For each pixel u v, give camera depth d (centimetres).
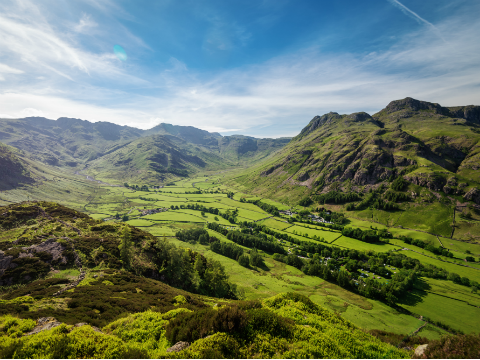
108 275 5247
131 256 6538
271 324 2027
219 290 7162
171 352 1730
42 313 2659
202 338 1875
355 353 1823
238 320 1978
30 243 5784
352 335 2131
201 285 7088
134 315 2722
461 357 1522
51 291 4069
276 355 1692
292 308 2597
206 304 4356
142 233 8450
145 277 6156
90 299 3494
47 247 5809
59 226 7162
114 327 2458
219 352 1633
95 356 1705
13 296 3903
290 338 1923
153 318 2609
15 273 4709
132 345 1989
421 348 1814
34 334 2058
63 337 1897
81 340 1866
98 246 6506
